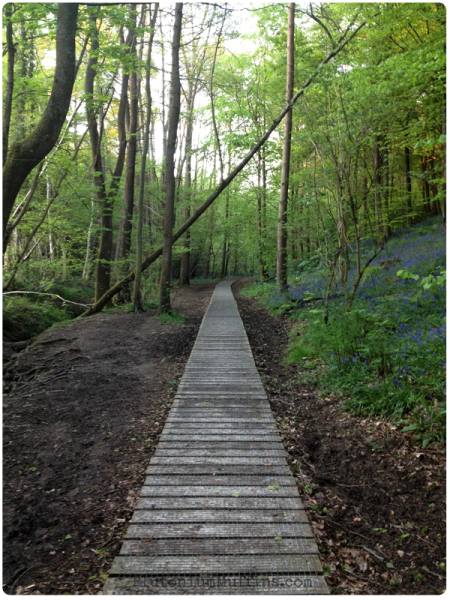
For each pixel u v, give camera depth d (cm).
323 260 820
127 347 833
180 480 360
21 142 364
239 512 317
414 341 523
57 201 1028
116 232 2136
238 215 2166
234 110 1584
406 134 860
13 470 381
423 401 400
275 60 1380
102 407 536
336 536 300
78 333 934
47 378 638
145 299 1532
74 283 1658
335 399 522
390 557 278
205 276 3494
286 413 516
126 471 385
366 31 905
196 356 755
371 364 537
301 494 347
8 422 480
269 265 1819
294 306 1094
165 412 522
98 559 275
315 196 773
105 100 795
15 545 287
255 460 395
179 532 293
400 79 616
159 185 1902
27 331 942
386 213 1207
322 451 420
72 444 436
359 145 671
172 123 1075
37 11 503
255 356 771
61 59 366
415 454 373
